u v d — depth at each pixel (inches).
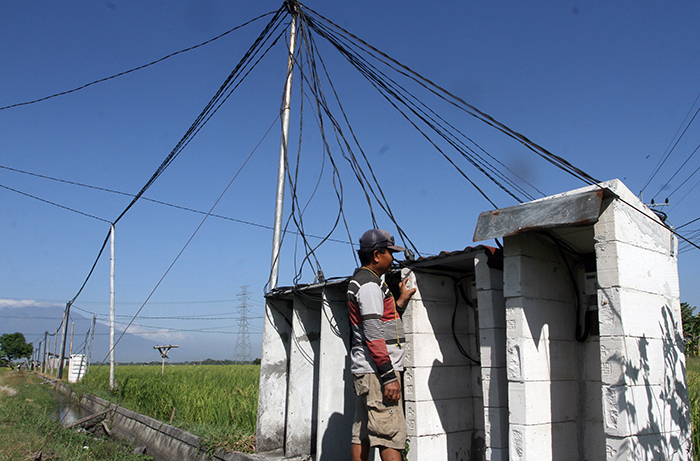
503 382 160.6
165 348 942.4
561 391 160.4
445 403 187.2
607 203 143.1
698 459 193.2
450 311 197.8
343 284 230.1
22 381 1224.8
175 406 432.1
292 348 264.2
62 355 1209.4
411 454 175.2
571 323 170.7
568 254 172.7
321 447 224.1
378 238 161.0
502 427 156.3
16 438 355.3
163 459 332.8
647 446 138.6
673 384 160.1
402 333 164.4
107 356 705.6
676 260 176.1
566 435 159.0
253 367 1309.1
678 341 167.3
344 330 240.8
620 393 133.0
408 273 189.2
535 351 152.3
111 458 326.6
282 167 313.6
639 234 152.9
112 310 714.2
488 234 156.7
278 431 277.3
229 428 306.7
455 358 195.5
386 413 148.3
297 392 261.6
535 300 155.6
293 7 293.4
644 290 149.6
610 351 136.8
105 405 554.3
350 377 239.1
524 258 154.1
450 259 178.4
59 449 330.0
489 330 163.6
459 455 187.8
